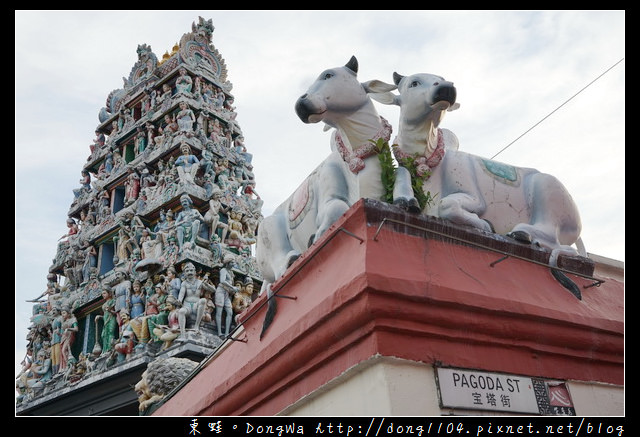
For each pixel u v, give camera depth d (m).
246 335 6.60
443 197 5.91
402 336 4.45
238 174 22.14
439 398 4.33
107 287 19.92
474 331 4.72
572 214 6.11
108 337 19.08
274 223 7.09
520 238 5.64
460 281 4.89
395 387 4.24
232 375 6.11
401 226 5.02
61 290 22.75
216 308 17.88
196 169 20.70
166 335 16.72
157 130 23.53
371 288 4.36
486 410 4.45
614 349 5.40
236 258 18.98
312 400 5.06
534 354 5.01
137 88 25.00
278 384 5.41
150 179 21.94
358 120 6.02
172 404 8.29
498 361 4.76
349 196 6.03
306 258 5.51
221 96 24.45
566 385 5.02
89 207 24.17
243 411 6.01
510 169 6.24
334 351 4.73
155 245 19.44
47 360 21.08
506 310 4.84
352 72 6.21
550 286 5.51
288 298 5.67
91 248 22.39
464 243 5.29
